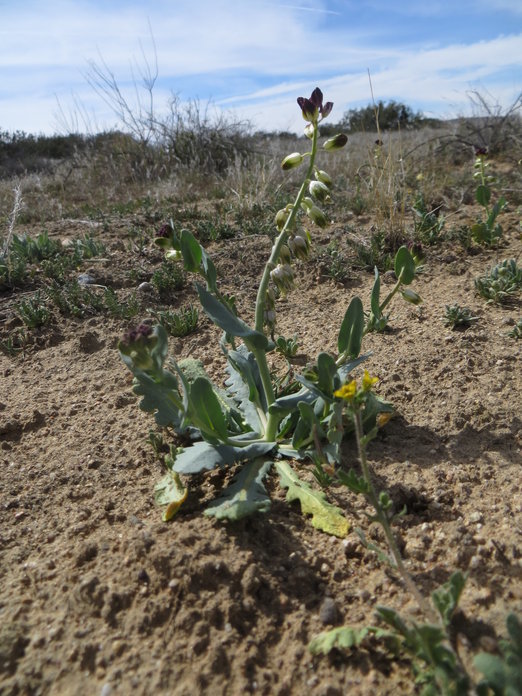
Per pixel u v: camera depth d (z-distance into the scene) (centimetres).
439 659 16
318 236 56
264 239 56
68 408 33
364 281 47
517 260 49
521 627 15
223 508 22
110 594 20
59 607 20
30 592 21
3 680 18
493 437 27
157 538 22
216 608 19
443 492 24
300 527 23
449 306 41
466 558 21
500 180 73
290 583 20
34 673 18
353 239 53
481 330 37
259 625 19
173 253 25
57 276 49
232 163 108
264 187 70
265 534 23
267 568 21
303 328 40
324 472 24
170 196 82
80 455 29
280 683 17
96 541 22
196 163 108
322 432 25
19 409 33
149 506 25
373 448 27
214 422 24
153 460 28
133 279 49
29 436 31
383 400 30
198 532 22
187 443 29
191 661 18
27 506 25
